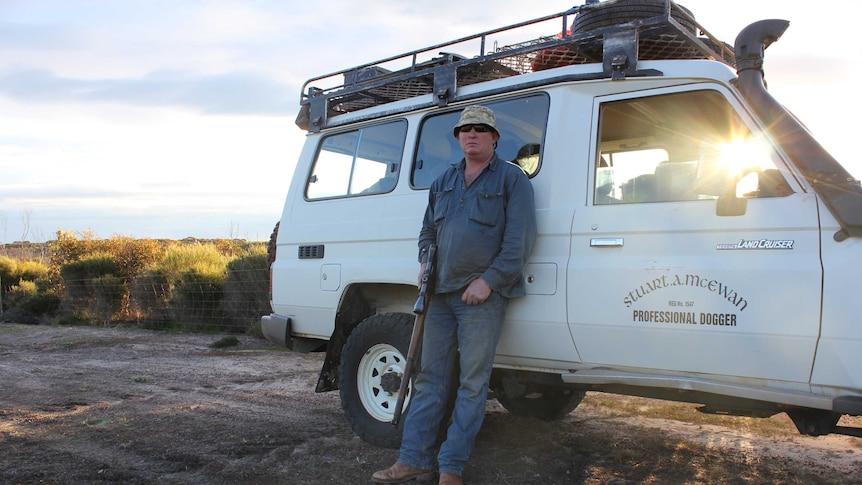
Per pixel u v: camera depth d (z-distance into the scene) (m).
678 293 3.31
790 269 3.04
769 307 3.07
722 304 3.19
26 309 14.26
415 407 3.80
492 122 3.67
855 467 4.02
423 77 4.65
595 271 3.56
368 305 4.86
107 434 4.85
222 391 6.47
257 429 4.96
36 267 17.53
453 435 3.61
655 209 3.45
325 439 4.65
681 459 4.19
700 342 3.26
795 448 4.42
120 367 7.96
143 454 4.39
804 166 3.04
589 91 3.80
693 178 3.41
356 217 4.72
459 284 3.65
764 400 3.11
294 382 6.95
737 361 3.17
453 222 3.69
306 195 5.16
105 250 15.55
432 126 4.48
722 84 3.38
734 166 3.26
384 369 4.52
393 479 3.70
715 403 3.46
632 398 5.95
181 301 12.12
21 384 6.85
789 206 3.09
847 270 2.90
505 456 4.23
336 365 4.82
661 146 3.90
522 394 4.20
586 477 3.86
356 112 5.03
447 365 3.83
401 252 4.39
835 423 3.20
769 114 3.15
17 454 4.39
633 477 3.86
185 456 4.30
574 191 3.73
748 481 3.79
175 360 8.53
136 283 13.20
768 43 3.36
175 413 5.51
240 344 10.00
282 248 5.21
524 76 4.08
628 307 3.45
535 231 3.65
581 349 3.64
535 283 3.76
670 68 3.54
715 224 3.26
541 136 3.93
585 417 5.28
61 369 7.83
